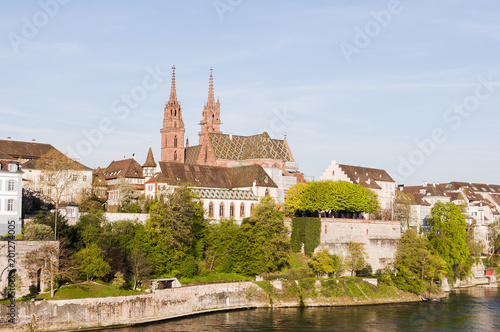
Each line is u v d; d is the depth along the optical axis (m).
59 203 161.88
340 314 152.62
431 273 187.38
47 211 156.75
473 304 171.88
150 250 151.88
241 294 157.50
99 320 125.31
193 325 133.50
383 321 145.50
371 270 193.12
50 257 123.31
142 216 166.88
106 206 196.25
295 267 179.88
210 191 196.38
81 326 122.25
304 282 168.12
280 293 162.38
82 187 188.62
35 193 164.00
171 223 155.88
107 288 131.50
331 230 190.88
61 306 119.94
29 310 116.00
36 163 179.62
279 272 174.62
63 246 130.38
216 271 165.00
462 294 193.12
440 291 190.62
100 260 131.00
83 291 126.94
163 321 136.75
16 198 140.38
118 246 145.62
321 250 185.75
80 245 139.12
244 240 170.12
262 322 139.50
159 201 162.38
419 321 146.25
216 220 186.62
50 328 118.12
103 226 154.62
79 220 150.38
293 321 141.75
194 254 165.00
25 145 196.25
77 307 122.06
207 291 150.00
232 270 167.75
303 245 189.62
